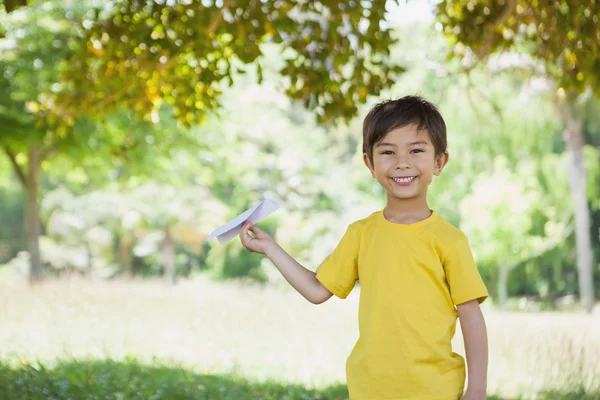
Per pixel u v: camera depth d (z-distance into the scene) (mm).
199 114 7688
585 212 24453
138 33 6789
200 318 12703
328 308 15750
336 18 6613
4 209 38719
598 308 24453
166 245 29391
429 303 2881
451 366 2871
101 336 10312
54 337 9703
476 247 24531
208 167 23688
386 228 2986
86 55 7277
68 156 18000
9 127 15695
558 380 7609
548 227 25422
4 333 10109
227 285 22531
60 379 6484
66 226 31500
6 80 15477
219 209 28797
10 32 15555
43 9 15664
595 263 27672
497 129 23531
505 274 25141
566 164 24844
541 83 21094
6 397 5656
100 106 7754
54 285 16328
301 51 7312
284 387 7516
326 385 7875
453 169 25188
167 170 21562
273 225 31188
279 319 13258
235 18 6527
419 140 2930
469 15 7906
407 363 2836
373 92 7496
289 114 35656
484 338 2869
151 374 7430
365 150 3070
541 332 12609
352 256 3064
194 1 6504
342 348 10406
